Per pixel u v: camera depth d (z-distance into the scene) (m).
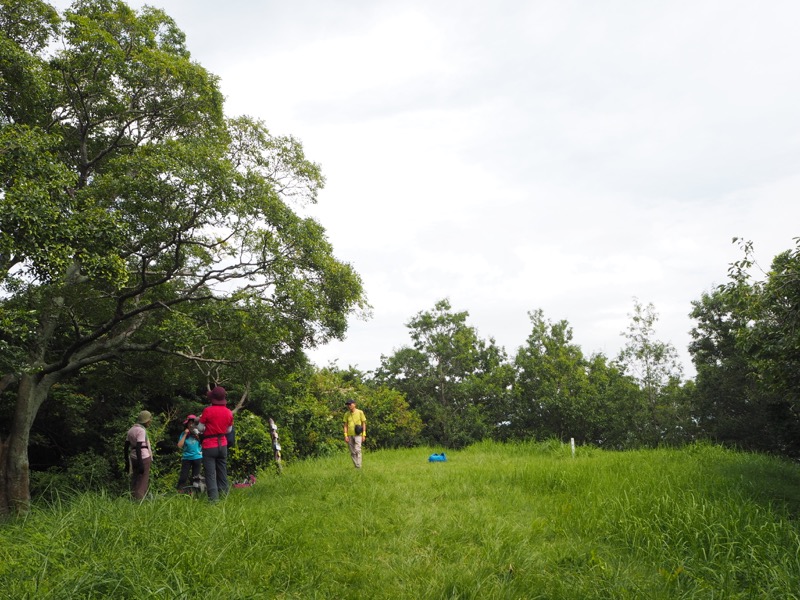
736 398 32.56
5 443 10.62
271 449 16.67
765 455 17.27
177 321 10.23
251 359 11.80
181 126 14.20
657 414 35.69
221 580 4.68
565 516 7.23
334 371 32.94
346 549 5.82
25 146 8.63
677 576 5.27
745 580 5.34
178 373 13.95
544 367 37.56
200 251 12.02
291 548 5.64
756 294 10.22
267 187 10.48
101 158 13.80
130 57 13.34
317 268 11.37
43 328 11.30
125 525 5.55
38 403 11.09
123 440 13.54
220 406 9.15
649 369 34.91
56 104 12.40
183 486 9.97
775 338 10.30
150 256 10.41
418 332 41.44
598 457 15.13
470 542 6.20
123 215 9.98
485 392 38.38
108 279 9.38
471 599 4.61
